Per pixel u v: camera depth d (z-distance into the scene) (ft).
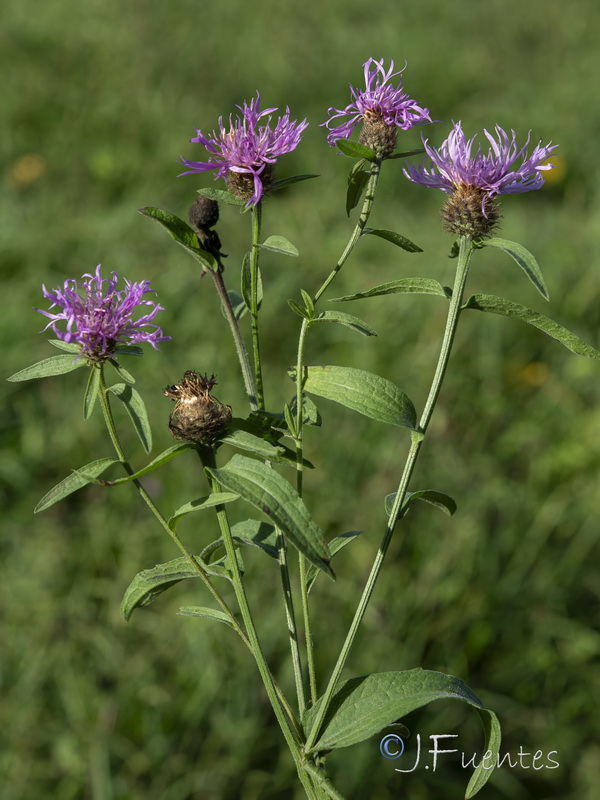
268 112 5.92
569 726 11.95
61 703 11.82
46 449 14.76
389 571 12.85
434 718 11.73
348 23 33.65
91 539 13.42
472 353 16.47
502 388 15.87
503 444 14.87
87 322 5.31
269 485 4.97
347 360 16.43
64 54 27.45
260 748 11.51
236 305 6.80
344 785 11.05
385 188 22.20
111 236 19.52
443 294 5.65
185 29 30.12
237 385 15.83
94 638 12.29
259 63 28.37
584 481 14.23
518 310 5.52
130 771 11.32
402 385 15.89
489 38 32.65
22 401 15.49
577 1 35.91
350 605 12.42
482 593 12.69
